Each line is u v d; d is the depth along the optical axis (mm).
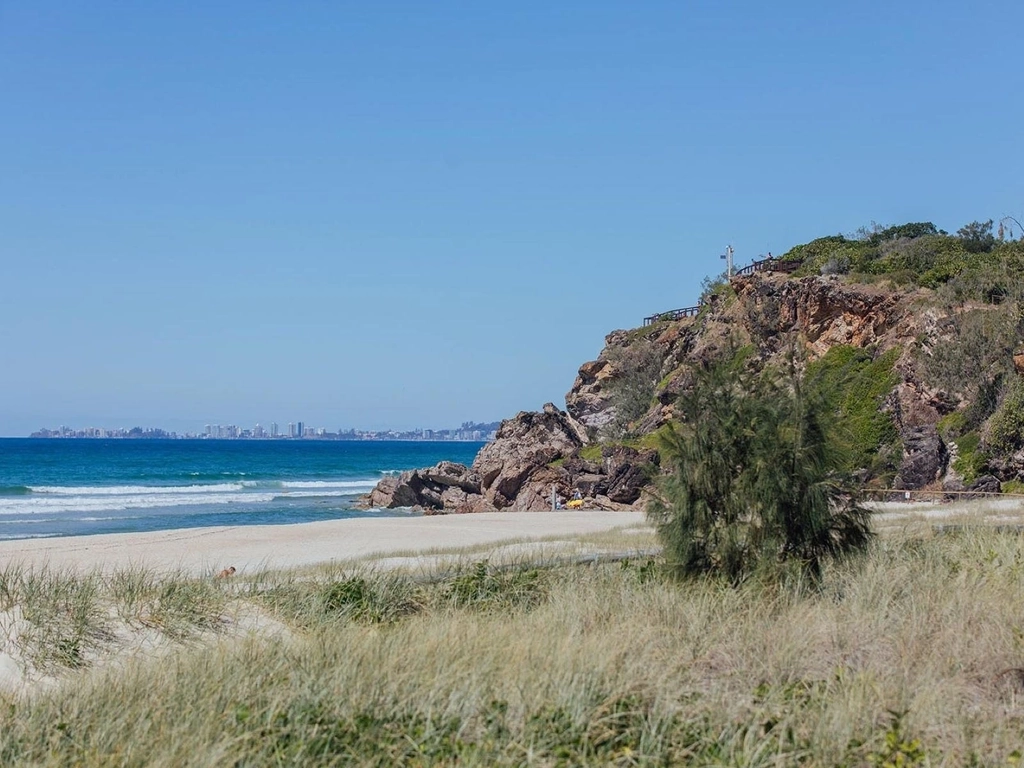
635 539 22109
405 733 6723
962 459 39625
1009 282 45500
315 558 21047
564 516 39219
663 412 60906
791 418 12914
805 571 12422
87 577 12703
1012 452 37812
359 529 31094
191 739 6594
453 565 15641
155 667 8695
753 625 10031
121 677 8383
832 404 13102
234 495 71562
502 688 7574
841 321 52594
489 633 9492
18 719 7309
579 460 52312
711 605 10945
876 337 50531
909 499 36656
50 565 19062
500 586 13664
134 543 26406
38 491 72062
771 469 12664
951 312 45812
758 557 12609
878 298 50938
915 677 8141
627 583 12852
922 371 44031
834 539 13141
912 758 6512
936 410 43375
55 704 7676
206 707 7195
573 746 6574
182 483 87250
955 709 7371
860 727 7016
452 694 7242
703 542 13078
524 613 11906
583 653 8305
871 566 12547
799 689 7840
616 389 74938
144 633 10578
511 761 6297
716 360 13852
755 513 12883
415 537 27406
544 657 8320
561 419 69812
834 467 13195
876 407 45344
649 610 10891
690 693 7625
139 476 96625
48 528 43938
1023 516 23422
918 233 72312
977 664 8719
